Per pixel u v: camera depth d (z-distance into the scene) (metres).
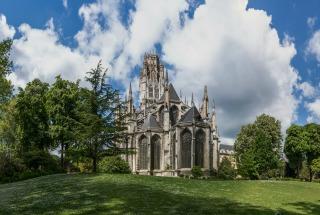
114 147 61.44
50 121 95.75
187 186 49.16
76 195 38.31
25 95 95.56
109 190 40.81
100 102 59.53
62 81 98.19
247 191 48.38
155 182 50.75
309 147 125.62
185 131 142.62
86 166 100.12
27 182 54.78
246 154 118.00
